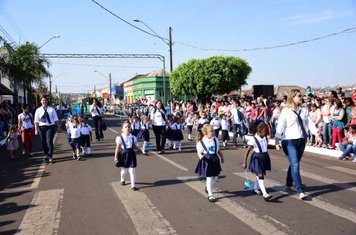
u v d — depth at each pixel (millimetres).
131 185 8336
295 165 7430
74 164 11688
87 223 6109
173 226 5875
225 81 39438
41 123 12102
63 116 47719
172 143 15562
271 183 8586
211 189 7344
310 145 14500
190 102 26641
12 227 6035
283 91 38469
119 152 8391
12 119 23891
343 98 14680
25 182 9273
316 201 7105
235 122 15469
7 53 34000
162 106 13883
